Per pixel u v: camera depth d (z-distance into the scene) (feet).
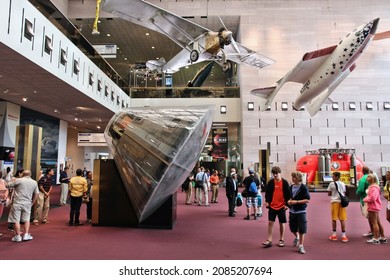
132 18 35.09
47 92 40.60
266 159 47.50
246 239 17.67
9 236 18.11
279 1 64.18
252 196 24.59
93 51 45.80
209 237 18.13
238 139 69.15
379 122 61.41
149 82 73.26
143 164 18.76
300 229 14.92
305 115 62.34
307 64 36.09
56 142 61.72
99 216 21.31
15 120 49.55
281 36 63.36
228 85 76.43
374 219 16.81
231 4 63.93
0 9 23.12
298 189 15.15
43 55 29.94
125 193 21.34
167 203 20.80
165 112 20.68
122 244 16.37
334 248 15.72
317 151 56.39
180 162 18.83
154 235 18.62
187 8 63.46
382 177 56.18
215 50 36.24
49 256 13.99
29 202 17.31
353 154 48.42
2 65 28.99
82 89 40.37
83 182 22.00
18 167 24.20
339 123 61.82
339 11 63.36
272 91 45.37
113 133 21.75
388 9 62.80
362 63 62.95
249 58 45.57
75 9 63.10
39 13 29.22
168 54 84.28
